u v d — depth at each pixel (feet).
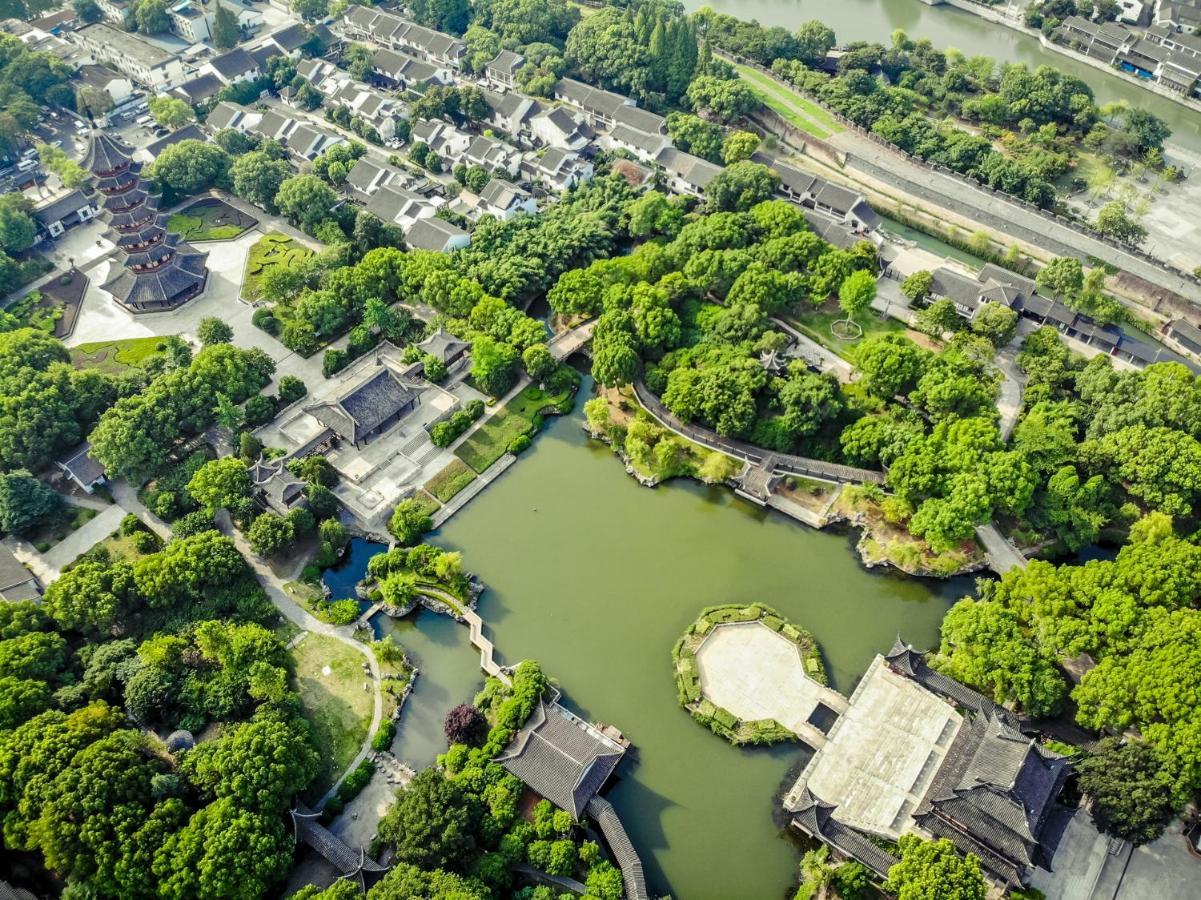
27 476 440.86
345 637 404.36
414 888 294.46
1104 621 368.89
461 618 414.62
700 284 556.10
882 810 342.64
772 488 466.70
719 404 474.49
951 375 477.36
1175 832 335.06
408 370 515.50
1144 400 463.83
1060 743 353.51
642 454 477.77
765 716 374.43
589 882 314.55
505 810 331.98
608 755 349.00
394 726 373.20
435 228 603.26
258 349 513.86
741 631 406.82
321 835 328.29
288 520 429.38
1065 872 325.01
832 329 557.74
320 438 477.77
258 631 381.19
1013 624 374.84
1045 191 649.20
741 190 635.25
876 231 634.02
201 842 300.81
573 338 548.31
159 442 464.24
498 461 485.15
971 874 297.33
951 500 421.59
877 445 460.55
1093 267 598.75
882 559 435.12
